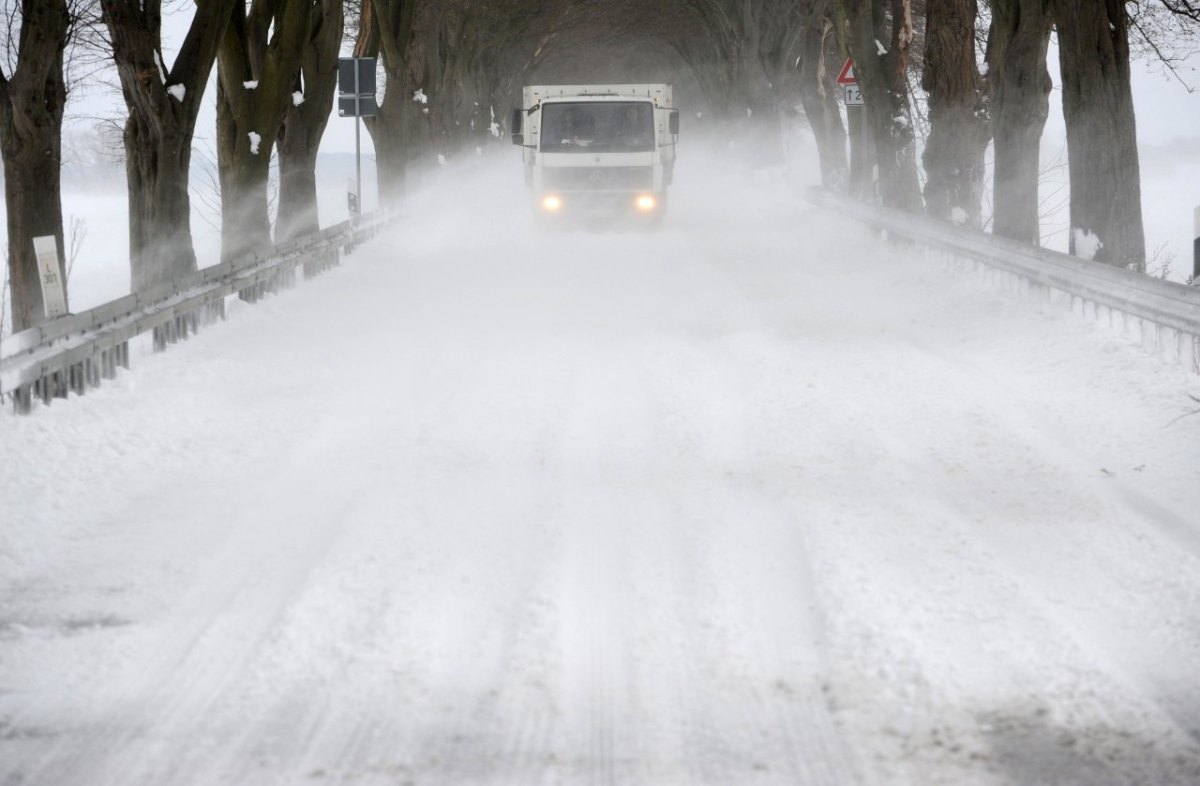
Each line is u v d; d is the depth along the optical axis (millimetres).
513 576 24938
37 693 19812
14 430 36562
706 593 23906
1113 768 17078
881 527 27859
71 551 27031
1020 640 21406
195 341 54094
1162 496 30234
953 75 92688
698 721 18594
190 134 65375
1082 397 40594
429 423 39000
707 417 39438
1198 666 20484
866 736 18062
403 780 16781
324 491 31531
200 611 23391
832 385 43719
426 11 167750
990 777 16844
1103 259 62469
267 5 77625
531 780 16781
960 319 58094
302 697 19484
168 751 17688
